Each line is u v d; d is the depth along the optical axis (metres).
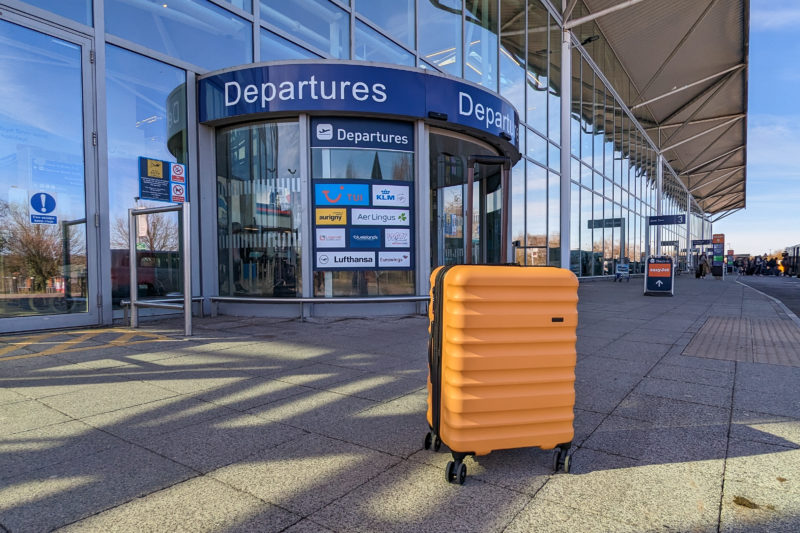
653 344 6.32
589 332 7.32
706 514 2.21
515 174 15.20
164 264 8.28
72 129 7.16
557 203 18.89
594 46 22.52
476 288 2.54
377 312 8.66
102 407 3.63
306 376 4.54
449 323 2.58
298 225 8.52
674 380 4.52
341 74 8.15
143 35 7.86
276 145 8.59
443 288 2.69
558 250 18.89
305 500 2.31
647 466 2.73
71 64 7.11
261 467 2.66
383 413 3.55
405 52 10.89
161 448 2.90
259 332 6.95
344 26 9.70
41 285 6.93
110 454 2.80
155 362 5.06
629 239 31.56
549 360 2.63
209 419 3.40
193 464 2.68
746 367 5.03
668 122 34.81
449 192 11.74
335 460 2.76
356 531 2.05
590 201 23.39
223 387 4.17
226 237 8.92
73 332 6.86
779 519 2.17
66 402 3.74
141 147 7.92
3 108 6.55
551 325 2.64
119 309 7.74
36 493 2.34
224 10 8.55
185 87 8.48
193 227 8.61
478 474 2.63
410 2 10.98
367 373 4.66
